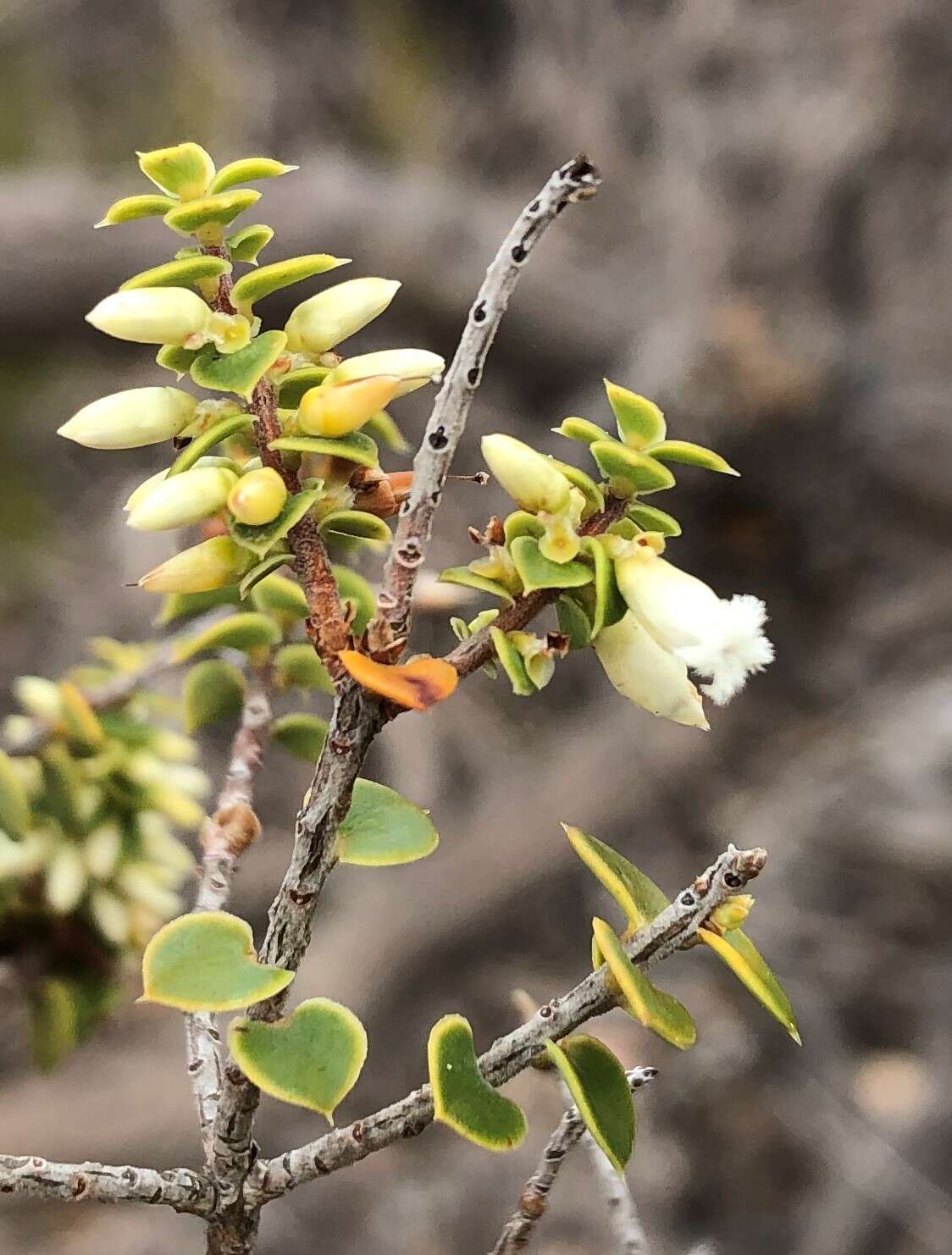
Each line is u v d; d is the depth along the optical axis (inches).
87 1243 28.9
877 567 35.8
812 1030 31.6
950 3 35.2
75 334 35.7
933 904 33.1
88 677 14.6
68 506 42.4
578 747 35.8
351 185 36.5
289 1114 29.2
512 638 10.9
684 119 37.0
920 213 36.7
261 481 10.8
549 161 41.1
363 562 18.6
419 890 32.8
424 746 34.7
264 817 32.6
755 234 35.4
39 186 35.1
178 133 43.5
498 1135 10.8
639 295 37.2
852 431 33.9
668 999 10.8
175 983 10.8
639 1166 29.0
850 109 35.8
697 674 11.3
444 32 43.2
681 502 34.3
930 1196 27.7
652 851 35.3
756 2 36.6
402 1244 27.7
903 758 34.7
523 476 10.8
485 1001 32.9
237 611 14.0
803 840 34.4
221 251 11.1
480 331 10.6
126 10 43.0
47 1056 13.9
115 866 13.8
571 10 40.2
